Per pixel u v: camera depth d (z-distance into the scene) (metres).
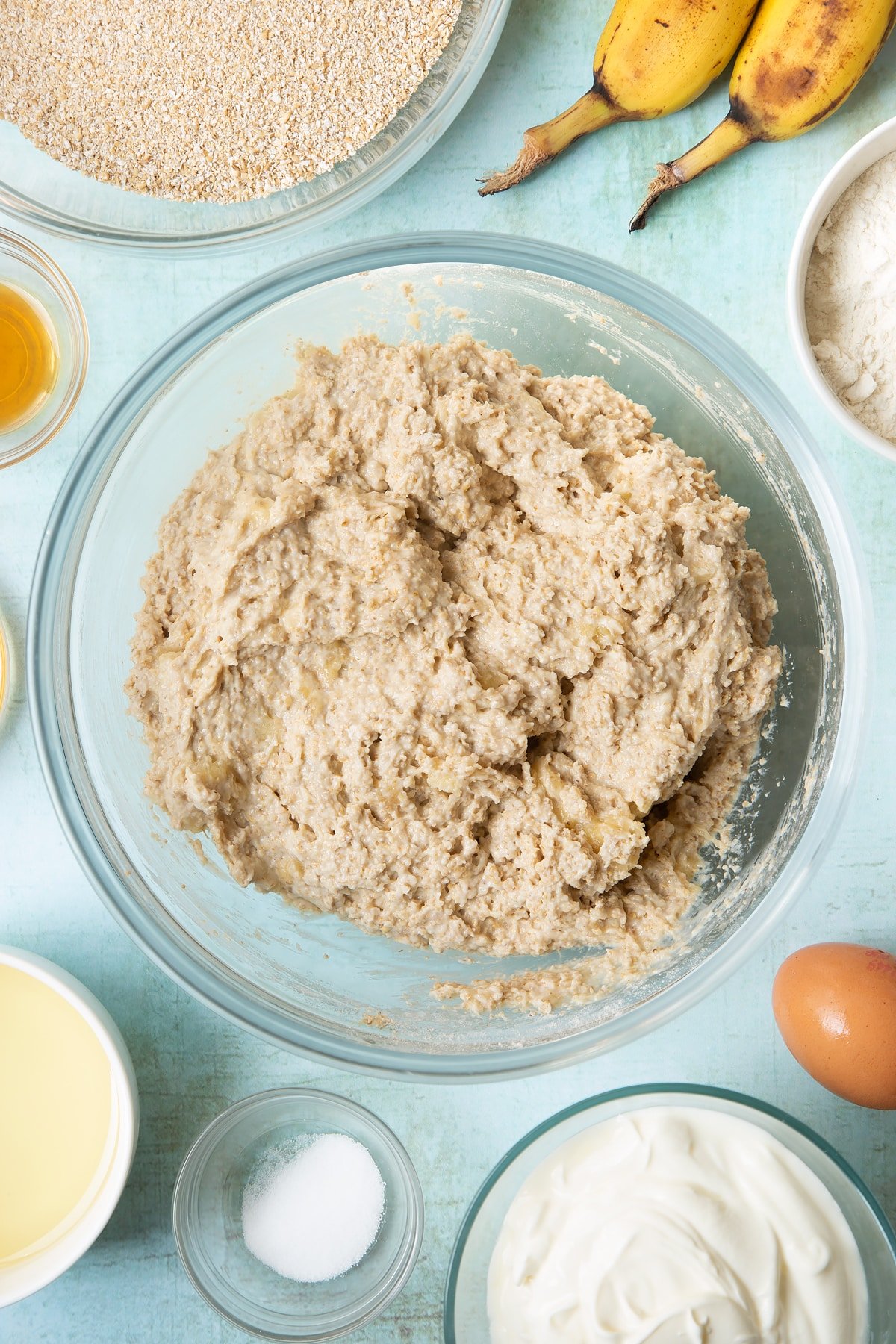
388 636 0.47
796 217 0.53
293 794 0.48
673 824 0.50
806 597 0.51
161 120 0.53
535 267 0.50
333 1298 0.53
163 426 0.52
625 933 0.49
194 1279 0.51
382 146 0.53
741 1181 0.49
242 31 0.52
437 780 0.47
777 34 0.48
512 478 0.48
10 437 0.54
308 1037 0.50
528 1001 0.50
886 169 0.50
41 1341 0.53
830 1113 0.52
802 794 0.50
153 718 0.49
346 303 0.51
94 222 0.54
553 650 0.47
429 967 0.51
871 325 0.50
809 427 0.53
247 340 0.51
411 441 0.47
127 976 0.53
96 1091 0.53
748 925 0.49
